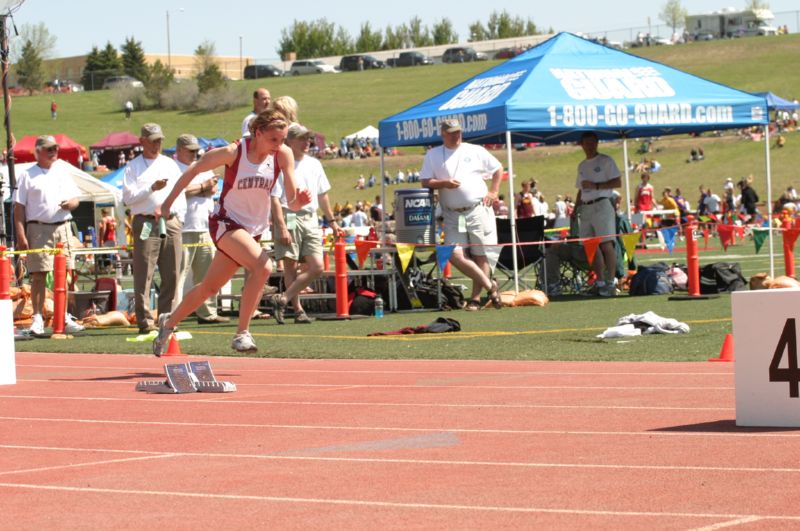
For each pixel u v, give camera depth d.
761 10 155.12
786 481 6.50
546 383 11.43
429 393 10.97
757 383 8.38
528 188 42.75
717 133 93.00
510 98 22.34
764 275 22.44
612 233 23.84
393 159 99.44
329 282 22.34
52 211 18.84
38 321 18.84
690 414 9.13
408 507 6.16
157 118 130.62
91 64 182.62
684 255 40.38
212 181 20.56
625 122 23.05
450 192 21.33
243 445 8.35
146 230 18.09
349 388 11.58
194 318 22.41
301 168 19.30
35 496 6.70
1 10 33.03
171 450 8.23
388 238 25.80
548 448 7.85
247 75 167.12
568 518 5.81
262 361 14.61
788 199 56.22
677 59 132.88
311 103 134.25
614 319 18.67
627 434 8.30
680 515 5.78
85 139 120.00
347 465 7.43
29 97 153.62
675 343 14.64
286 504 6.32
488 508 6.08
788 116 92.06
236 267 12.59
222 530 5.76
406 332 17.31
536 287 25.16
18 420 9.90
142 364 14.61
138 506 6.37
